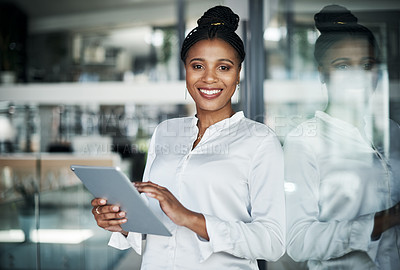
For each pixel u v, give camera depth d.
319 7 1.64
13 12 5.25
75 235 2.70
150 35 5.04
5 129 4.96
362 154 1.34
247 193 0.97
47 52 5.39
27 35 5.34
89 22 5.41
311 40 1.65
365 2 1.45
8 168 3.89
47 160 4.00
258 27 1.73
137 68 5.21
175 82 4.65
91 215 2.79
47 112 4.99
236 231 0.86
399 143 1.39
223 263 0.94
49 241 2.56
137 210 0.80
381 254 1.28
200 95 0.99
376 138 1.41
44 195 2.56
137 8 5.06
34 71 5.36
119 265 2.74
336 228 1.25
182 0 4.64
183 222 0.84
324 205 1.31
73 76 5.39
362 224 1.27
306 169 1.30
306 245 1.25
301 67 1.68
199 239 0.90
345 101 1.42
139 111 4.77
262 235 0.87
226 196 0.96
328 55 1.45
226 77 0.97
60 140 4.91
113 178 0.74
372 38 1.44
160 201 0.82
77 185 2.75
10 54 5.25
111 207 0.84
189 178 0.98
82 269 2.72
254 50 1.73
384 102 1.42
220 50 0.96
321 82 1.47
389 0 1.45
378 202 1.32
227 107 1.03
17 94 4.96
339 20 1.45
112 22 5.25
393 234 1.30
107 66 5.38
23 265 2.42
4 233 2.32
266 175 0.94
